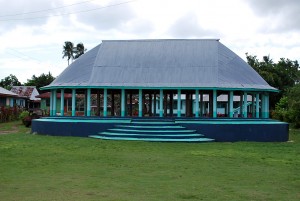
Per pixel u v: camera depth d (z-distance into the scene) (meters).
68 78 26.59
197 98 24.84
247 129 21.83
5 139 20.91
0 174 10.96
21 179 10.28
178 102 24.80
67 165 12.57
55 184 9.70
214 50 26.61
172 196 8.62
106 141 20.05
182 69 25.61
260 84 26.20
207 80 24.97
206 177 10.85
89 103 25.64
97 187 9.43
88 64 26.91
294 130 32.34
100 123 22.81
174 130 21.91
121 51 27.17
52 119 24.94
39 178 10.44
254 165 13.00
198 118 23.94
